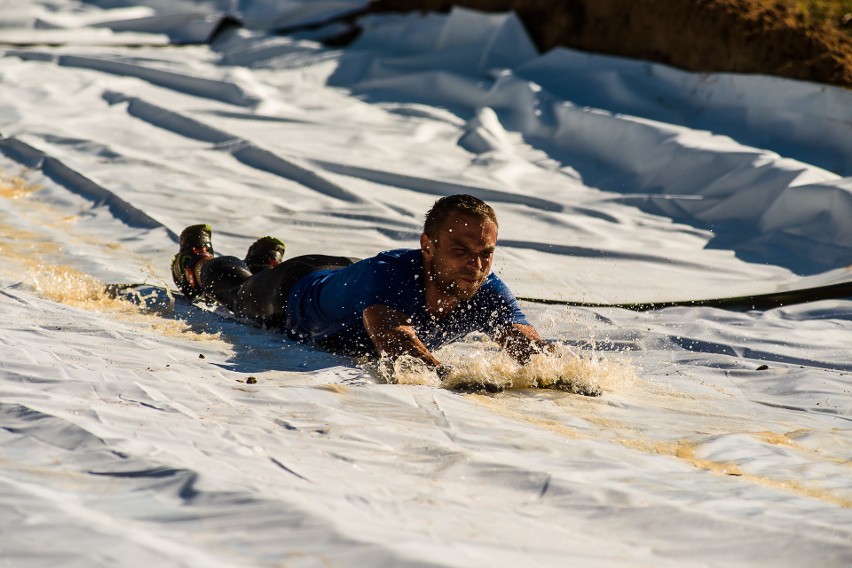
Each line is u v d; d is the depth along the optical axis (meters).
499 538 7.28
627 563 7.10
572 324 21.50
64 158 33.56
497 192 33.09
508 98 43.56
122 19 58.16
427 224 15.66
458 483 9.08
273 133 39.19
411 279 15.77
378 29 54.09
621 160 36.91
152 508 7.25
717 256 28.20
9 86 43.94
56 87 44.31
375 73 49.56
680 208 32.25
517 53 47.69
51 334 15.86
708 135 36.16
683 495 9.09
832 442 13.07
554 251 27.77
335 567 6.22
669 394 15.92
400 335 15.26
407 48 52.28
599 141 38.31
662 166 34.72
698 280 25.80
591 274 25.88
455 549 6.66
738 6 41.75
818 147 35.09
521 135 40.97
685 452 11.78
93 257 23.67
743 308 23.44
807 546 7.54
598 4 46.22
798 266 27.06
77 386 11.95
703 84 40.34
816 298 24.00
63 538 6.39
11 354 13.50
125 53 52.00
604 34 45.78
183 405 11.63
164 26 57.97
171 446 9.16
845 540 7.82
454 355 17.97
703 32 41.72
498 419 12.46
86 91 44.16
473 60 48.50
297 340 17.89
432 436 10.93
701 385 16.89
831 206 28.56
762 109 37.66
